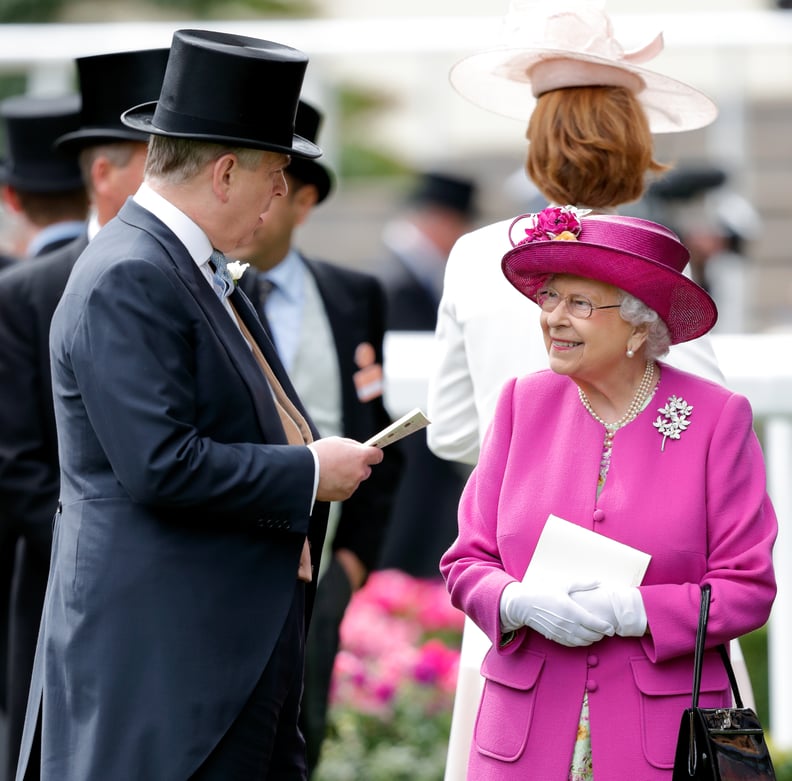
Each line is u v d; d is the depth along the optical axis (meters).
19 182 21.44
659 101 15.90
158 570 12.64
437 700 23.55
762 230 31.59
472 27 30.72
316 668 18.64
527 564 12.85
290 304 18.95
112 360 12.38
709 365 14.46
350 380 19.14
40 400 16.50
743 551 12.45
